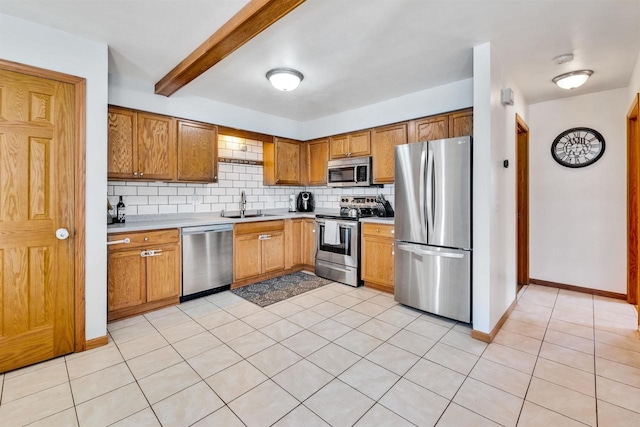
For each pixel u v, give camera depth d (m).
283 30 2.14
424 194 2.84
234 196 4.18
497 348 2.25
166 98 3.24
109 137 2.85
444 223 2.70
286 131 4.55
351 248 3.74
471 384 1.83
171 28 2.09
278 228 4.12
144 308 2.89
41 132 2.04
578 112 3.45
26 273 2.01
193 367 2.00
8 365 1.95
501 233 2.64
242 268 3.67
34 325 2.04
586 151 3.41
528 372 1.94
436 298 2.78
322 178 4.54
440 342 2.35
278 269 4.13
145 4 1.83
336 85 3.22
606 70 2.78
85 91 2.20
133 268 2.78
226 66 2.74
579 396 1.71
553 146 3.59
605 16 1.96
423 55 2.53
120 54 2.48
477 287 2.41
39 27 2.02
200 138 3.54
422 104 3.38
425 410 1.61
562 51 2.44
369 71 2.86
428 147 2.79
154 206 3.42
